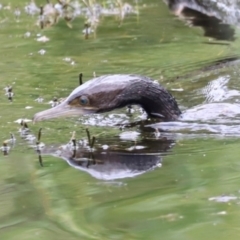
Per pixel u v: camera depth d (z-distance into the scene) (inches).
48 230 349.1
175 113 522.9
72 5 979.3
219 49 748.6
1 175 428.1
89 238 337.7
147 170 426.0
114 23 885.8
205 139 478.9
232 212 362.3
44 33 843.4
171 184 402.3
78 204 379.9
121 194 390.6
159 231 343.6
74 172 426.3
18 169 435.8
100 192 394.3
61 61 713.0
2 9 987.3
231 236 334.0
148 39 800.9
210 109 531.2
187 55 727.7
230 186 395.9
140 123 514.6
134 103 517.7
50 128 509.7
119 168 431.2
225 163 431.5
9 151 468.4
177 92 582.2
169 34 823.1
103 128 508.1
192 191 391.2
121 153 457.1
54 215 367.2
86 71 673.6
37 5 995.3
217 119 514.9
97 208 372.5
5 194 398.9
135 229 346.3
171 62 703.1
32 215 369.1
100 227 350.3
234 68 633.0
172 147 466.6
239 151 451.2
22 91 610.2
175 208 370.3
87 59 719.7
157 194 388.2
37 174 426.0
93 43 787.4
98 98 507.2
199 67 667.4
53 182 412.8
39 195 394.6
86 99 507.2
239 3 896.9
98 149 465.4
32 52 754.8
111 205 376.5
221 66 651.5
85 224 354.6
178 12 941.2
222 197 380.8
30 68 689.6
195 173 418.0
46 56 735.1
